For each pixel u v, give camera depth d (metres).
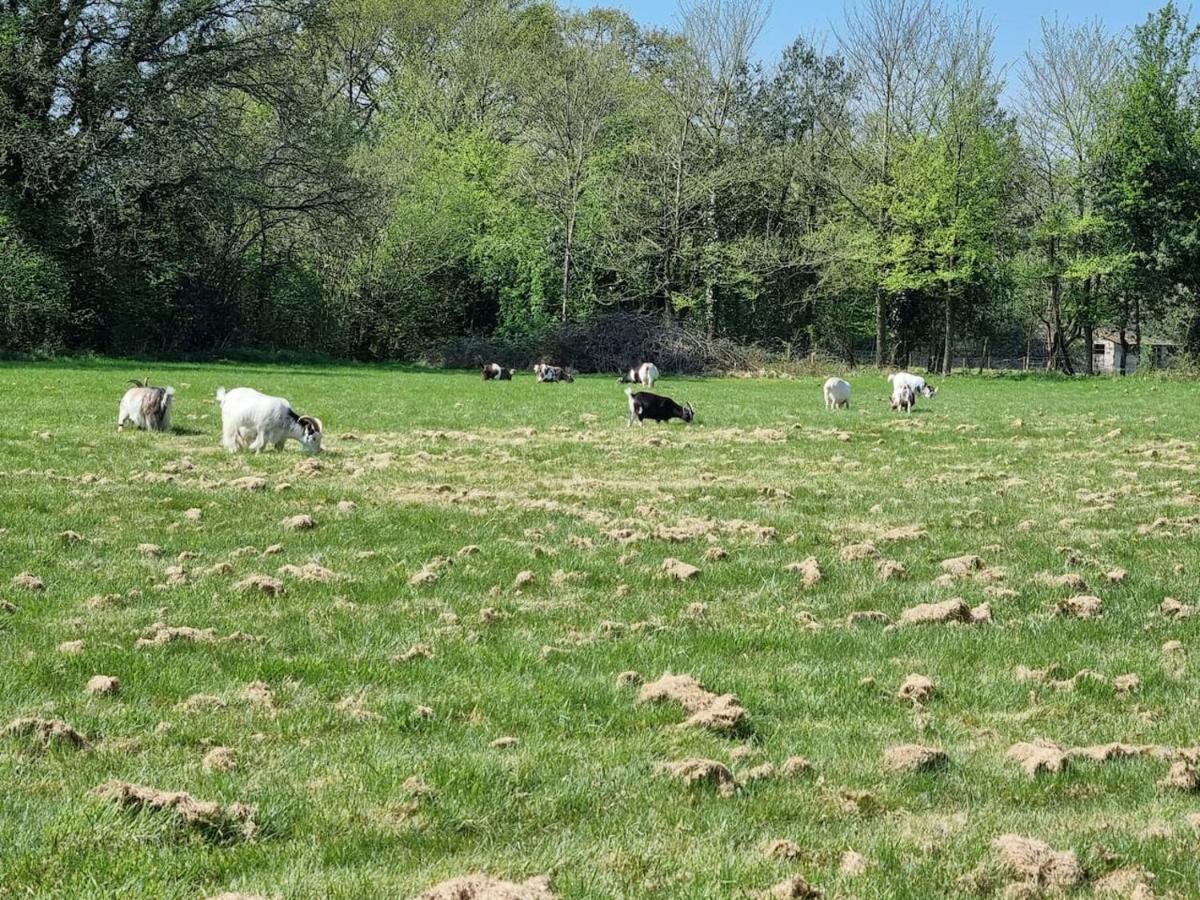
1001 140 62.88
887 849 5.20
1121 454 21.14
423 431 23.12
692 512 14.05
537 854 5.11
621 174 63.03
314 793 5.71
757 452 20.69
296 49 53.75
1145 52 58.44
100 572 10.00
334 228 55.25
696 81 61.16
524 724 6.86
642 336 58.44
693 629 8.98
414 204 61.75
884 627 9.18
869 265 61.12
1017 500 15.43
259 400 18.17
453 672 7.75
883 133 61.84
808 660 8.32
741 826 5.46
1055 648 8.66
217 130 48.56
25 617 8.55
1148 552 12.02
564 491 15.44
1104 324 70.12
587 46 65.38
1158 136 57.47
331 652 8.09
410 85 66.75
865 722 7.11
